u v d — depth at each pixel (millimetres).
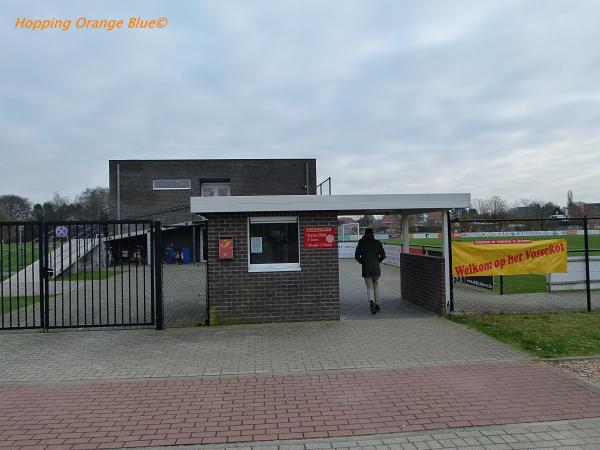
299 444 4086
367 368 6164
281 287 9070
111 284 16500
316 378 5789
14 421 4641
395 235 36375
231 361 6543
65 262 19328
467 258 9594
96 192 63875
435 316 9477
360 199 9023
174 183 31312
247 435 4266
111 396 5285
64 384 5719
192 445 4086
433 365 6266
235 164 31953
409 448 3986
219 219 9000
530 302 11031
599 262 12797
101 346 7480
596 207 53750
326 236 9156
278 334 8055
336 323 8859
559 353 6777
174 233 30453
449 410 4781
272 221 9180
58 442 4164
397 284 15258
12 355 7031
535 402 4969
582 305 10586
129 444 4117
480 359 6516
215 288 8977
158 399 5172
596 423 4449
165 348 7277
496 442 4078
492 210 46031
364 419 4582
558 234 32375
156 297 8672
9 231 8711
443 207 9266
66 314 10578
